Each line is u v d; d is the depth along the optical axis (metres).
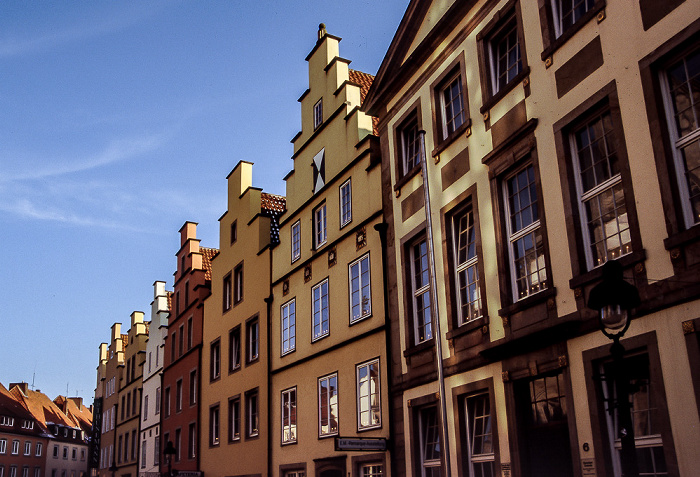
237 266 28.36
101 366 59.12
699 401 9.31
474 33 15.39
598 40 11.77
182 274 36.62
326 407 20.05
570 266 11.86
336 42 23.19
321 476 19.73
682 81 10.32
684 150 10.16
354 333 19.09
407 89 17.95
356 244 19.66
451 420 14.70
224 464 26.89
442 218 15.81
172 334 37.16
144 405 42.62
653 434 10.18
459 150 15.48
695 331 9.48
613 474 10.66
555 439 12.12
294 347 22.55
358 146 20.20
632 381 10.58
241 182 29.08
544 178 12.68
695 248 9.64
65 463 96.25
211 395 29.50
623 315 7.82
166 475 28.42
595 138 11.89
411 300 16.86
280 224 24.91
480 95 14.95
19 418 86.69
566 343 11.75
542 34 13.21
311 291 21.94
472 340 14.27
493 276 13.86
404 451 16.19
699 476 9.18
